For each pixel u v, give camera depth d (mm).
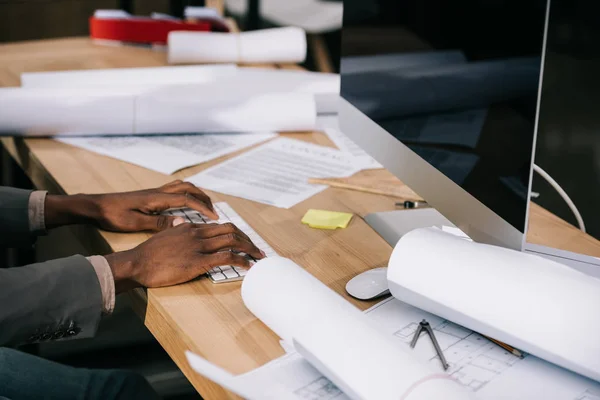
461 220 1048
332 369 778
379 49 1273
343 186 1424
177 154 1583
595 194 1820
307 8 2688
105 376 1192
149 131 1680
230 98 1716
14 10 3434
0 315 1007
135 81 1872
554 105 1841
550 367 864
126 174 1471
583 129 1807
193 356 714
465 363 868
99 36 2396
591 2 1715
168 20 2340
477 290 882
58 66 2102
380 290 1021
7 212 1274
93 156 1562
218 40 2180
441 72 1062
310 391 811
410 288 951
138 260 1060
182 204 1259
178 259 1060
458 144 1037
